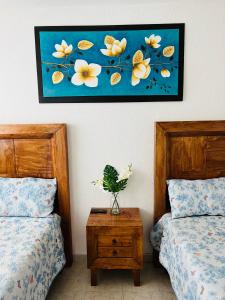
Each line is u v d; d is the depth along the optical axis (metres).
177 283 1.82
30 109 2.44
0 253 1.69
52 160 2.45
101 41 2.31
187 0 2.24
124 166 2.50
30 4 2.24
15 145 2.45
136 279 2.23
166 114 2.42
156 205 2.46
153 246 2.46
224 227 2.03
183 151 2.42
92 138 2.47
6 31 2.33
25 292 1.52
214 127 2.38
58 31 2.30
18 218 2.25
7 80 2.40
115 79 2.36
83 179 2.52
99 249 2.21
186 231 1.98
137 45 2.31
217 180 2.37
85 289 2.20
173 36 2.29
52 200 2.36
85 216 2.57
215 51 2.33
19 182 2.37
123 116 2.43
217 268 1.50
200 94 2.39
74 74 2.36
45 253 1.93
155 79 2.36
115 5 2.27
